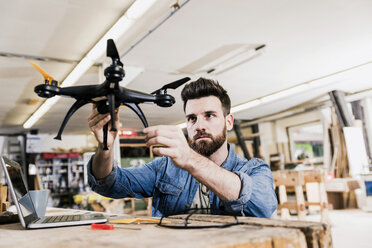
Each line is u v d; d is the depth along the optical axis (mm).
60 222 893
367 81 7246
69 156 10688
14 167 1094
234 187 896
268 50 5055
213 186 874
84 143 11883
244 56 5094
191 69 5625
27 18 3551
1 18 3514
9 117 8477
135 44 4473
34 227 873
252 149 10875
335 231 4473
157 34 4211
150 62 5184
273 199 1080
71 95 935
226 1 3521
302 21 4156
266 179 1137
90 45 4324
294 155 10289
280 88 7324
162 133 782
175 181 1424
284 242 570
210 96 1286
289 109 9695
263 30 4316
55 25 3742
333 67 6082
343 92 8094
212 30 4199
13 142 10656
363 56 5598
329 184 7074
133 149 7965
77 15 3562
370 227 4586
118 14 3586
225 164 1313
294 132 10508
